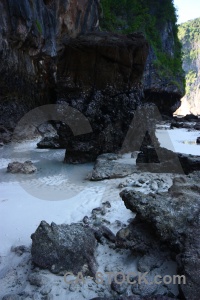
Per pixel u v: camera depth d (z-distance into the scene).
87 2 27.36
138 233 4.13
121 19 39.88
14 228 5.09
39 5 19.94
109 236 4.50
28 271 3.97
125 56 10.15
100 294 3.55
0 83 17.16
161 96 36.34
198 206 4.13
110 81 10.30
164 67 37.75
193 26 97.19
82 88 10.36
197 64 93.38
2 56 16.64
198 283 3.09
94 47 10.00
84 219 5.16
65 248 3.90
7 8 16.52
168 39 45.34
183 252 3.47
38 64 21.62
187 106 92.56
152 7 43.78
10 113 17.97
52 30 22.28
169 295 3.37
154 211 4.01
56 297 3.53
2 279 3.88
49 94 23.23
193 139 15.48
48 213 5.67
